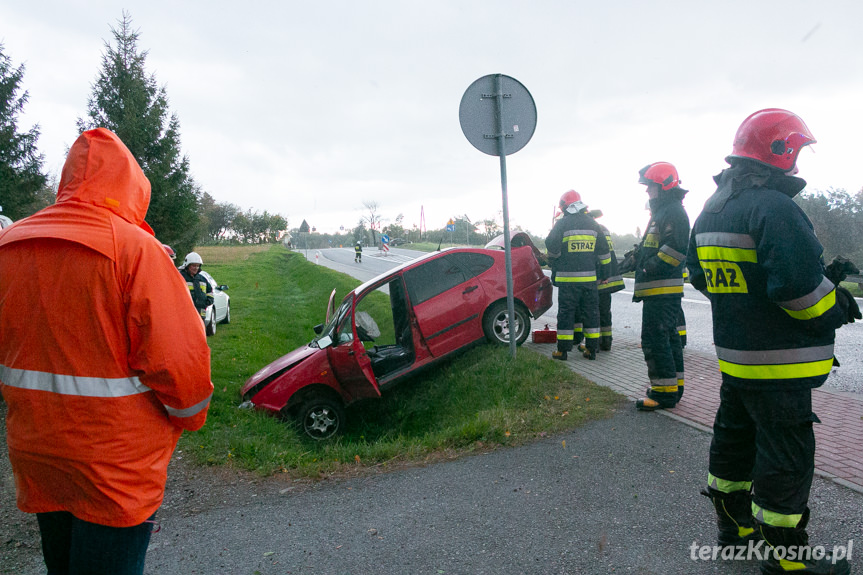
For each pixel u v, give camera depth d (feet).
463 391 21.35
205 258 136.87
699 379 19.99
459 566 9.65
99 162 6.29
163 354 5.97
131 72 59.41
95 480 5.95
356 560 10.07
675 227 15.88
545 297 26.55
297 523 11.68
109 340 5.95
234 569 10.02
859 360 22.88
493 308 24.71
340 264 128.67
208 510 12.63
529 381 19.88
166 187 60.54
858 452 12.66
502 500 11.98
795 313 7.82
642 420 16.06
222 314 45.24
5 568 10.50
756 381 8.32
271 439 18.45
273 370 22.22
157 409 6.36
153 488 6.33
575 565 9.42
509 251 22.07
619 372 21.75
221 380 26.27
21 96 65.00
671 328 16.65
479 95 21.50
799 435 8.18
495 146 21.80
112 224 6.09
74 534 6.18
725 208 8.61
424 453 15.25
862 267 47.85
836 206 51.19
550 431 15.78
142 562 6.44
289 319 49.96
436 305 23.86
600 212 26.20
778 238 7.75
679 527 10.34
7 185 62.03
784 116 8.36
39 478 6.13
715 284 8.80
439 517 11.45
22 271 6.01
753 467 9.11
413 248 226.38
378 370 23.61
